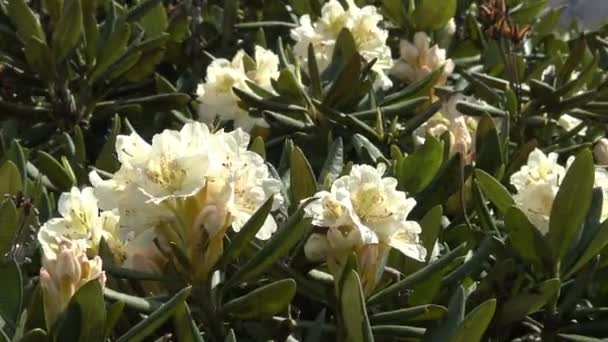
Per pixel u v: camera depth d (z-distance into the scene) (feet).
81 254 2.27
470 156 3.10
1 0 3.85
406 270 2.69
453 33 4.23
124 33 3.60
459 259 2.71
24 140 3.68
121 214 2.34
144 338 2.37
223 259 2.39
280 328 2.52
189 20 4.14
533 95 3.59
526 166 2.84
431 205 2.97
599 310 2.71
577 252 2.68
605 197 2.82
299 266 2.58
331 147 2.91
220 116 3.45
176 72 4.17
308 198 2.46
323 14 3.71
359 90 3.31
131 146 2.34
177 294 2.22
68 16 3.55
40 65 3.60
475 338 2.26
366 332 2.28
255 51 3.76
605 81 3.56
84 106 3.71
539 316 2.86
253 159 2.40
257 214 2.34
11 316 2.37
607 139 3.48
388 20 4.28
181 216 2.35
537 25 4.51
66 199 2.56
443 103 3.59
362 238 2.41
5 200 2.62
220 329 2.45
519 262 2.70
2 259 2.49
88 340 2.22
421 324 2.57
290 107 3.34
